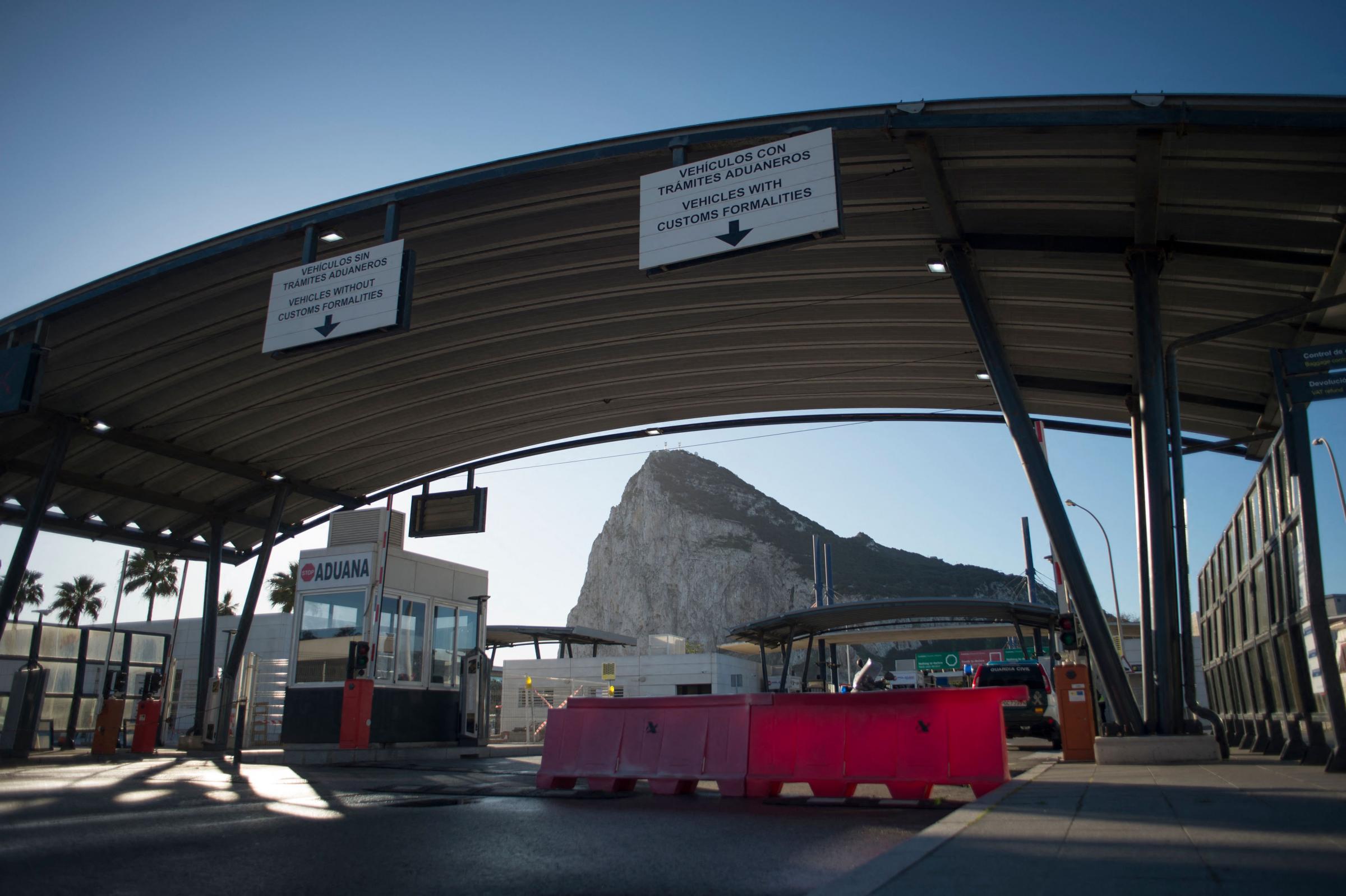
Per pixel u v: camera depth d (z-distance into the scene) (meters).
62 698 31.78
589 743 11.08
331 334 13.53
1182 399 19.19
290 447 24.67
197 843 6.48
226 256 15.46
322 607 20.38
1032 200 13.58
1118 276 15.34
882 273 16.59
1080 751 14.05
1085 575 13.39
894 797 9.30
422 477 28.28
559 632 47.41
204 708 25.17
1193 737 12.21
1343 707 9.30
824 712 9.84
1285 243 13.46
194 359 19.23
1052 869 3.85
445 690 21.81
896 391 22.73
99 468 23.80
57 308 16.56
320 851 6.13
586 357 20.73
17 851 6.11
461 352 20.20
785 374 21.89
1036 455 13.85
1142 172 11.80
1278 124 10.39
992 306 17.09
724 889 4.75
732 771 9.91
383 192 14.18
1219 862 3.88
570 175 14.03
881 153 12.93
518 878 5.10
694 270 16.78
